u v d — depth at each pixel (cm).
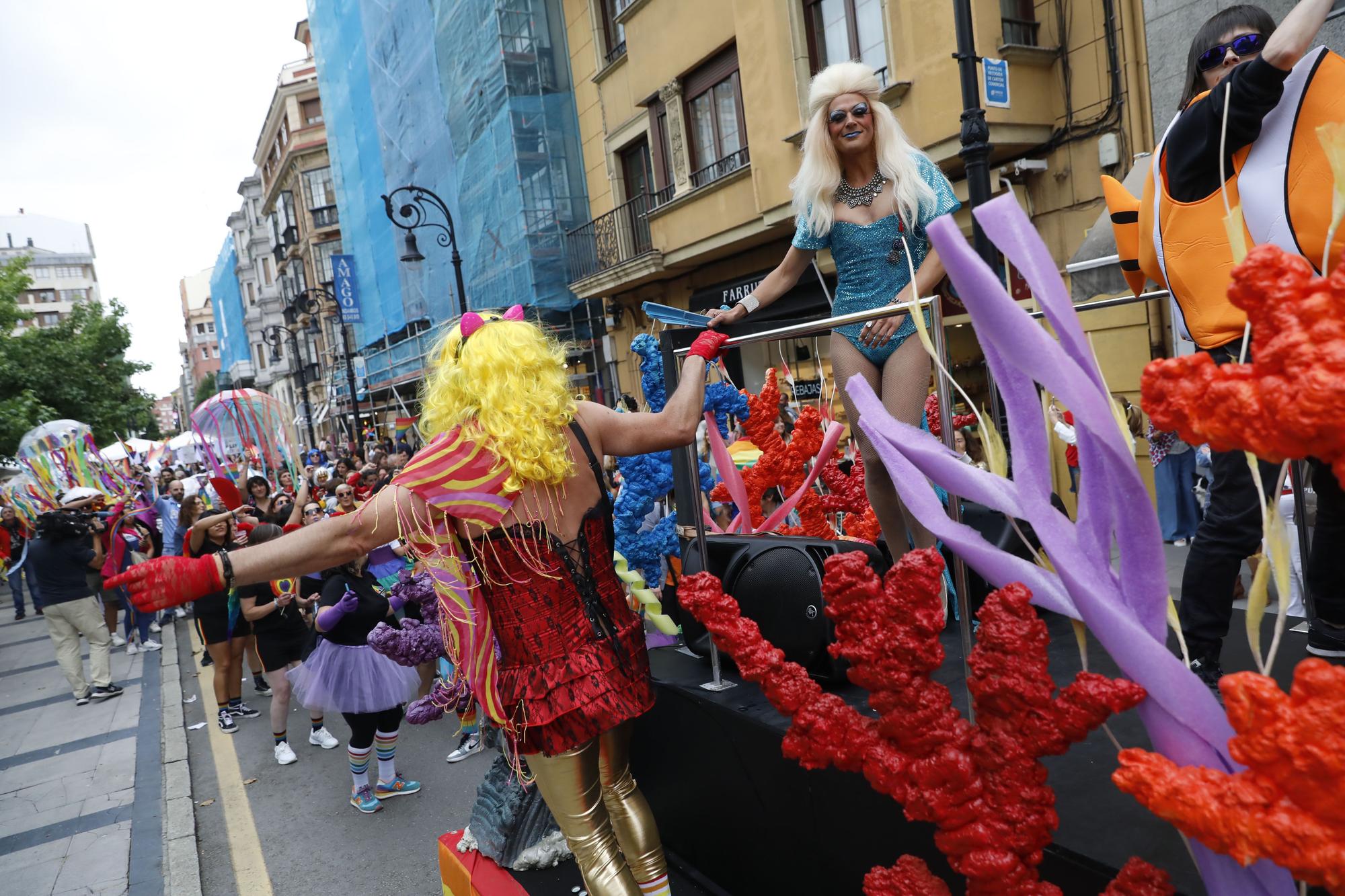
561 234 1502
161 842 465
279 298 5041
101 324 2303
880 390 219
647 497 279
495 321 175
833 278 927
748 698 204
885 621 112
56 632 758
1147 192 162
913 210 203
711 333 206
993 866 104
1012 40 746
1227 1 547
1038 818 104
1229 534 160
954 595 247
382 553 566
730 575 232
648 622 276
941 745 109
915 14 763
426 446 168
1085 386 98
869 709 193
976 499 112
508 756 181
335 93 2436
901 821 154
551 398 165
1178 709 95
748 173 1035
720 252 1148
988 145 494
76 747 646
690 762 218
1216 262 146
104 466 1337
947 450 118
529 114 1463
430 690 564
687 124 1165
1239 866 97
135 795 536
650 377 274
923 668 111
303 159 3659
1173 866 118
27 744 669
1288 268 77
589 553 168
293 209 4006
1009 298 100
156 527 1136
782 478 339
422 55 1766
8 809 537
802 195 218
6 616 1337
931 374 211
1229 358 146
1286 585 86
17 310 1983
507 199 1514
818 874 177
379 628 374
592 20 1362
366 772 477
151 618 1066
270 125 3941
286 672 571
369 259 2441
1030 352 100
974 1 722
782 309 984
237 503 561
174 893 407
